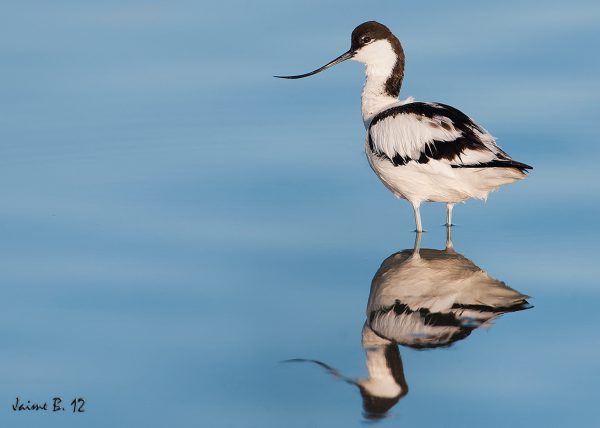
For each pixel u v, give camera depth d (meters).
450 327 11.02
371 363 10.24
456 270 12.58
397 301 11.73
